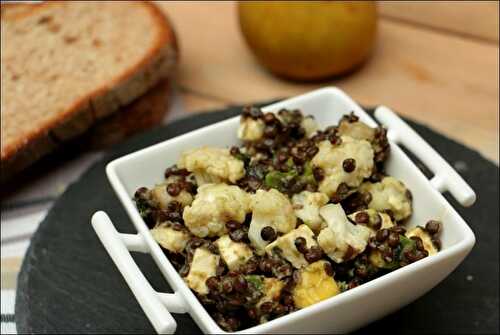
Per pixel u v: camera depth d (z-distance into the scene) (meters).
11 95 0.64
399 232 0.47
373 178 0.50
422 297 0.52
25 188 0.62
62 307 0.53
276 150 0.51
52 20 0.70
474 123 0.64
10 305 0.55
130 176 0.52
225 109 0.63
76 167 0.64
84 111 0.62
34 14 0.71
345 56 0.65
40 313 0.52
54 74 0.65
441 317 0.52
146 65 0.63
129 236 0.48
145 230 0.48
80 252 0.55
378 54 0.69
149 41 0.67
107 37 0.68
